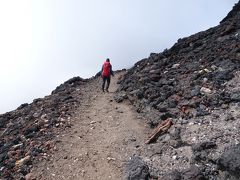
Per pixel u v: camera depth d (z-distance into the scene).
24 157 14.75
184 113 16.08
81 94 24.06
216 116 14.84
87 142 15.98
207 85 17.78
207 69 19.84
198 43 25.91
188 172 11.66
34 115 19.56
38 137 16.50
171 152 13.62
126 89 22.92
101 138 16.31
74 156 14.77
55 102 21.80
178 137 14.22
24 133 17.19
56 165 14.20
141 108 18.92
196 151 12.77
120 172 13.36
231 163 10.95
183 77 20.30
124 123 17.83
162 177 11.95
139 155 14.16
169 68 23.30
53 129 17.28
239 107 15.04
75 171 13.79
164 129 15.27
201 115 15.34
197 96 17.03
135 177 12.45
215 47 23.23
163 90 19.47
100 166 13.98
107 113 19.55
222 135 13.23
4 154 15.13
